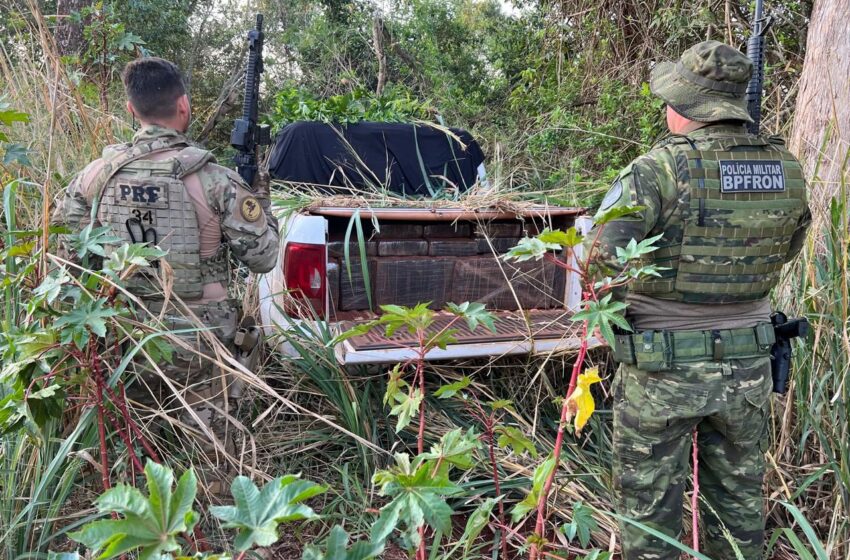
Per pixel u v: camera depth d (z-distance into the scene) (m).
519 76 7.97
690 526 2.51
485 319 1.41
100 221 2.11
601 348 3.13
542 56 7.40
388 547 2.38
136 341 1.88
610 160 5.55
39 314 1.77
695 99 1.93
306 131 3.79
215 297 2.21
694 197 1.84
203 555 0.95
